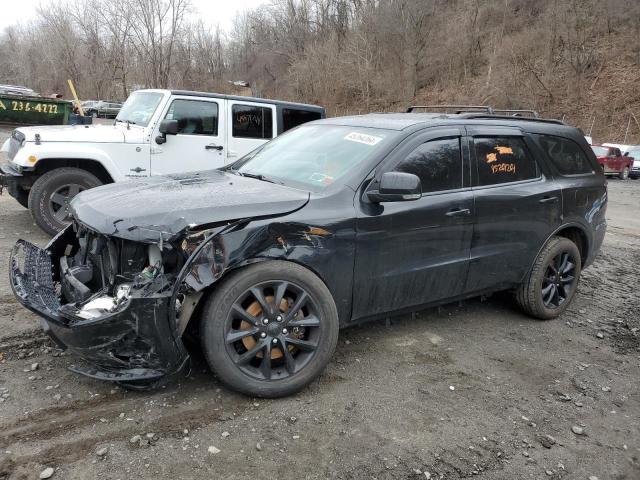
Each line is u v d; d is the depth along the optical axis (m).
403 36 46.16
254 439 2.99
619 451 3.17
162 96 7.55
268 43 61.53
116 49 42.34
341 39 51.44
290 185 3.87
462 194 4.19
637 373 4.16
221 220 3.13
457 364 4.05
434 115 4.61
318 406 3.35
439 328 4.70
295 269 3.33
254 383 3.29
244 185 3.80
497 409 3.49
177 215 3.10
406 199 3.52
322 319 3.45
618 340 4.77
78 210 3.52
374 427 3.18
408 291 4.00
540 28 41.03
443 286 4.22
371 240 3.67
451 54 44.44
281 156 4.40
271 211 3.30
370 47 47.72
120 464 2.72
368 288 3.76
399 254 3.85
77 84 48.66
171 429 3.02
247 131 8.23
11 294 4.79
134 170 7.28
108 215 3.21
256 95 55.28
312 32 56.69
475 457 3.00
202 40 56.75
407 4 45.84
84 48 47.72
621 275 6.83
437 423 3.28
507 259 4.59
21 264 4.74
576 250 5.16
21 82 63.72
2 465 2.66
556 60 38.31
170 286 2.99
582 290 6.11
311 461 2.86
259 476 2.72
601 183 5.45
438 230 4.03
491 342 4.49
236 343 3.30
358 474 2.79
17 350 3.77
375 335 4.45
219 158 7.99
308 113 8.87
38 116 20.34
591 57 36.88
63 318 3.02
